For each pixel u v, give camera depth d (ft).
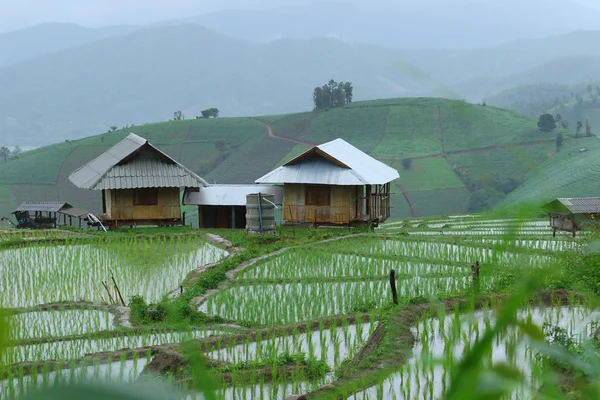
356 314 50.14
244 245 100.58
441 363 3.39
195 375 3.21
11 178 484.33
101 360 43.21
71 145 534.78
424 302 47.85
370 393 31.73
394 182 391.86
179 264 87.92
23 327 57.31
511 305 3.23
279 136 538.47
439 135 473.67
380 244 95.66
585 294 46.11
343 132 515.09
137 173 127.44
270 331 47.80
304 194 123.65
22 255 92.84
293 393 35.53
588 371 3.80
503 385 2.81
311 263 81.56
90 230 120.78
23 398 1.92
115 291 73.26
